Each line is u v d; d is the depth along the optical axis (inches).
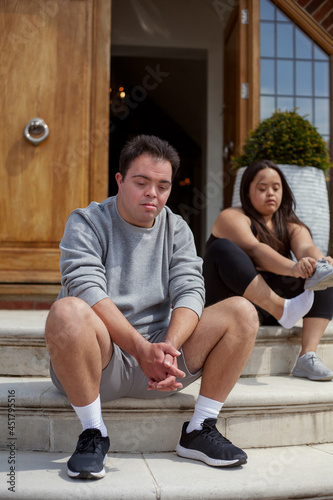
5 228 119.0
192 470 52.9
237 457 53.3
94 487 47.6
